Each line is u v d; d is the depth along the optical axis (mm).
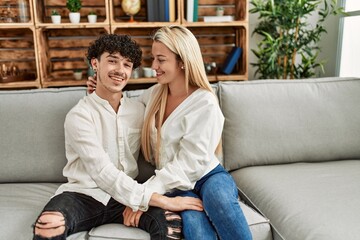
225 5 2627
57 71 2551
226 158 1671
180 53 1264
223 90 1688
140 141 1415
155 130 1350
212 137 1267
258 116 1663
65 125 1279
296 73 2543
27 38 2479
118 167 1344
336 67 2664
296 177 1485
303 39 2461
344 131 1715
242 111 1659
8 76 2275
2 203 1330
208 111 1262
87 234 1155
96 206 1200
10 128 1549
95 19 2262
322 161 1731
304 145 1688
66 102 1586
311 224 1121
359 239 1021
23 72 2459
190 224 1090
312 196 1290
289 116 1688
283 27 2391
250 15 2713
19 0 2199
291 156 1688
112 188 1167
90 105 1313
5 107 1566
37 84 2225
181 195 1240
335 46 2656
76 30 2514
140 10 2498
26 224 1188
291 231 1147
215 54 2689
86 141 1222
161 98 1369
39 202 1359
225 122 1670
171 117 1312
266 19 2646
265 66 2551
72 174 1304
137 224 1154
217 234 1123
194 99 1305
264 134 1661
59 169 1560
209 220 1141
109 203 1217
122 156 1341
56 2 2449
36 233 1040
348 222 1103
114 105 1353
